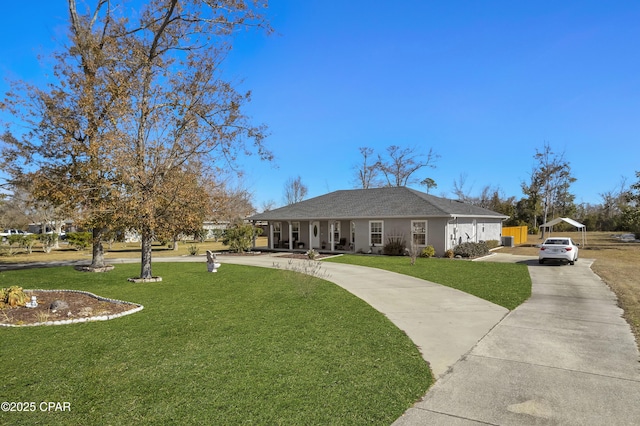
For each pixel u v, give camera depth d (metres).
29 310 8.89
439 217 22.39
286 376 4.87
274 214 28.94
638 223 28.41
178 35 15.92
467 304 9.21
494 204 53.00
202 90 14.87
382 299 9.84
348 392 4.41
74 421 3.82
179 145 13.35
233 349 5.95
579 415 3.85
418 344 6.18
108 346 6.19
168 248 36.38
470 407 4.04
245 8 16.08
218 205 14.02
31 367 5.30
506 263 18.42
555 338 6.42
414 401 4.19
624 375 4.84
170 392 4.45
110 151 11.97
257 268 16.86
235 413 3.93
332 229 25.92
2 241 32.66
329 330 6.99
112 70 14.33
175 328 7.21
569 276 13.84
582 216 59.62
